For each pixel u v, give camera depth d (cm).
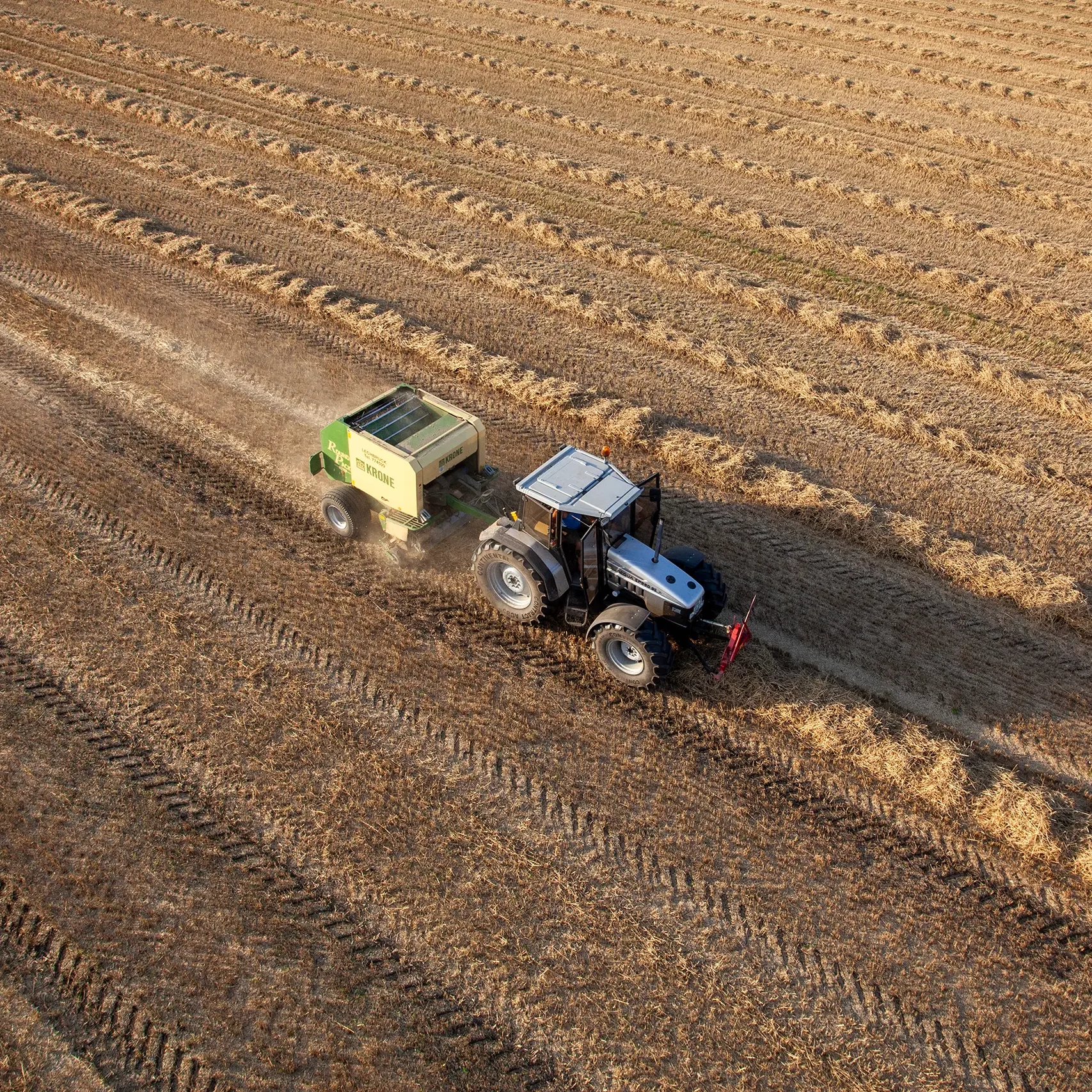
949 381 1775
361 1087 812
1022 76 3112
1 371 1683
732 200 2356
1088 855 1001
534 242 2166
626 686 1180
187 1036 838
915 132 2733
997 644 1270
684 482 1522
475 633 1246
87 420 1583
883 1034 868
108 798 1023
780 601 1320
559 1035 855
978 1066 848
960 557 1376
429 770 1071
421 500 1234
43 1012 851
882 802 1067
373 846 994
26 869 957
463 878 970
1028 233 2245
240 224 2183
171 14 3419
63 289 1925
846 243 2173
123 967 884
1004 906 973
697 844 1015
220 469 1498
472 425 1280
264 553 1348
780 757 1109
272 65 3047
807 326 1917
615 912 948
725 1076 834
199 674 1166
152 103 2748
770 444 1605
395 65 3075
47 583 1280
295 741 1094
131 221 2122
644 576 1125
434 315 1895
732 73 3098
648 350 1827
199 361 1741
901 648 1258
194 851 979
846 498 1466
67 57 3069
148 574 1303
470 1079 821
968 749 1129
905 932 945
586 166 2466
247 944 905
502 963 902
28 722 1096
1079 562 1398
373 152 2528
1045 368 1811
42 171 2362
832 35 3438
